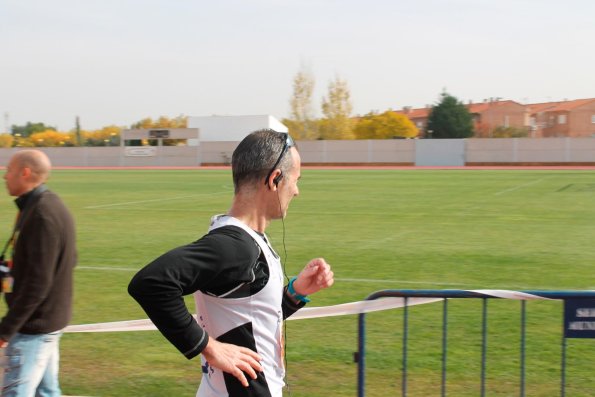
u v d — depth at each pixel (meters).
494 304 7.87
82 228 16.20
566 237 13.98
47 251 3.63
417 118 131.25
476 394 5.17
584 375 5.51
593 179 36.47
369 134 91.88
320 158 66.06
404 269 10.52
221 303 2.41
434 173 46.66
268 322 2.46
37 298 3.62
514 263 10.96
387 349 6.32
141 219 18.12
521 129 88.12
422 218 17.86
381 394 5.23
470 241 13.54
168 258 2.26
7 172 3.75
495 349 6.23
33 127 113.50
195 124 69.44
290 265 11.03
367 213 19.27
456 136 84.56
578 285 9.20
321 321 7.34
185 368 5.94
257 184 2.50
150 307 2.24
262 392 2.46
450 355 6.09
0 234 15.51
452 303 7.96
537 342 6.40
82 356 6.26
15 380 3.75
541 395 5.11
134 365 6.02
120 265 11.10
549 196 24.89
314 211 19.92
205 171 53.81
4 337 3.62
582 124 106.00
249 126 68.12
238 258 2.34
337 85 91.62
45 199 3.69
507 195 25.55
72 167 67.75
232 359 2.38
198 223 17.19
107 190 30.12
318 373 5.70
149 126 114.69
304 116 92.69
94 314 7.85
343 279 9.76
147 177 43.03
